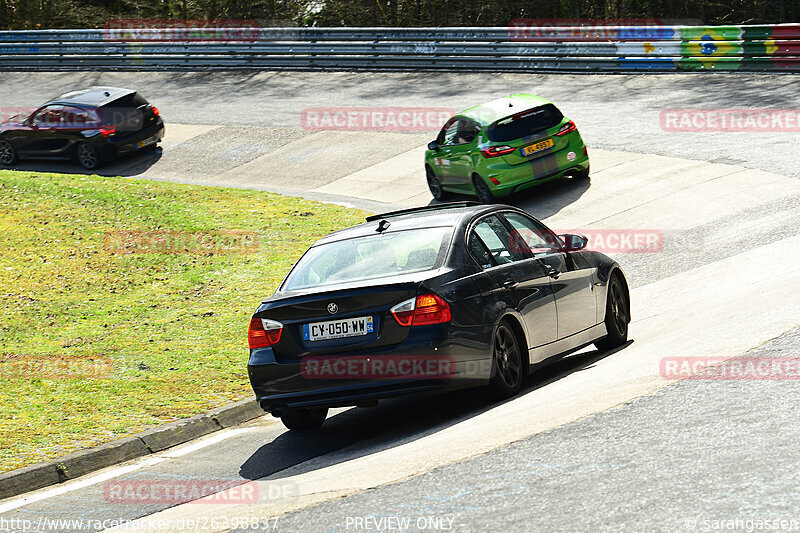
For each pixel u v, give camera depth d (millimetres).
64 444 21484
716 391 16469
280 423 22828
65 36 97250
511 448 15328
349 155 61188
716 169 45344
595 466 13656
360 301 18484
